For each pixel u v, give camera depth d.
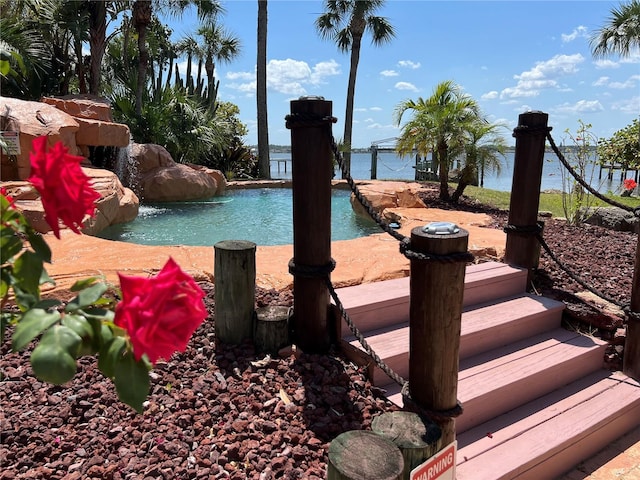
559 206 9.77
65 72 14.76
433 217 7.11
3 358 2.66
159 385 2.56
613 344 3.60
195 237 6.86
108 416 2.33
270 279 3.68
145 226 7.67
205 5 15.70
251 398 2.54
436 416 2.11
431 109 9.30
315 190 2.76
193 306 0.89
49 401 2.38
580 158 7.20
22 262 1.01
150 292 0.87
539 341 3.58
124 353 0.98
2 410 2.30
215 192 12.12
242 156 17.72
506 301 3.90
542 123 3.93
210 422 2.35
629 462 2.83
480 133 9.12
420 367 2.14
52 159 0.95
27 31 11.50
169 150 14.60
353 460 1.58
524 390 3.06
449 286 2.02
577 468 2.78
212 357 2.86
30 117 7.55
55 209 0.95
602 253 5.36
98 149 10.71
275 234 7.19
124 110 13.92
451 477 1.89
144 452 2.13
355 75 19.73
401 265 4.09
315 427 2.38
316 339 2.98
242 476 2.04
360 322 3.17
